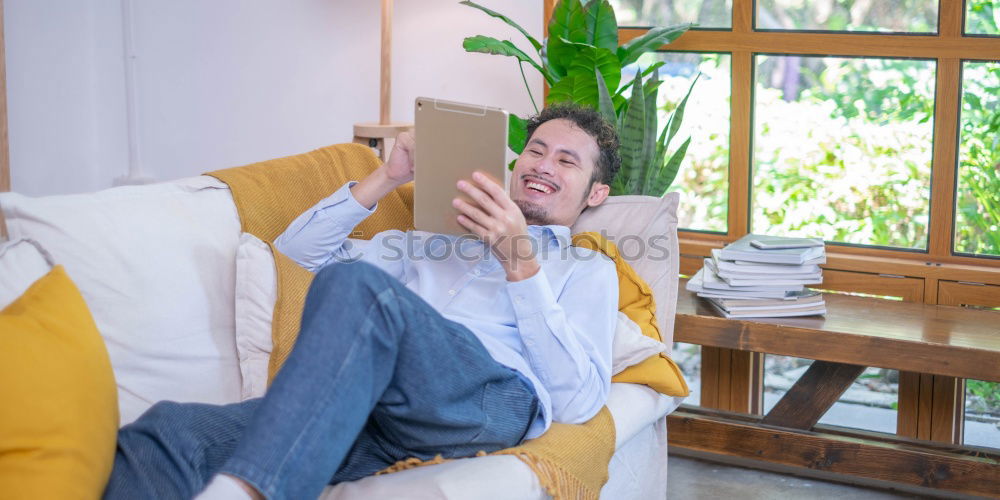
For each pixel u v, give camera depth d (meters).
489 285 1.78
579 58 2.46
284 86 3.36
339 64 3.26
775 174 2.75
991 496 2.19
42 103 3.50
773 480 2.44
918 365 2.12
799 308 2.30
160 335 1.55
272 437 1.18
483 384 1.47
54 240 1.49
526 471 1.40
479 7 2.58
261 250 1.68
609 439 1.60
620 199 2.08
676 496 2.34
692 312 2.34
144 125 3.63
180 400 1.57
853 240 2.69
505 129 1.57
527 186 1.92
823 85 2.65
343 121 3.29
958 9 2.48
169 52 3.53
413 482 1.34
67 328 1.27
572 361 1.59
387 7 2.87
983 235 2.54
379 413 1.42
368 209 1.86
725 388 2.78
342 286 1.27
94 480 1.20
